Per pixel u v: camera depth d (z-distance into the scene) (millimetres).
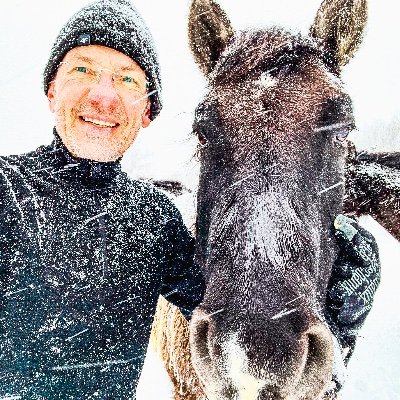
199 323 489
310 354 474
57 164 546
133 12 605
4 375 504
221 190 553
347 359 694
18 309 506
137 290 555
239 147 554
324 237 586
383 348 1445
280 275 481
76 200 537
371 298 635
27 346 505
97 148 538
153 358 1228
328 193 591
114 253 542
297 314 456
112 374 540
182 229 637
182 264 630
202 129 602
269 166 536
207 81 685
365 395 1225
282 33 643
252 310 454
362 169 855
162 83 653
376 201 858
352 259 634
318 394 466
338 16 687
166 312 816
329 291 627
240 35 684
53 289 510
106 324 530
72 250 521
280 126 557
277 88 582
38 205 523
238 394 439
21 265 510
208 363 475
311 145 561
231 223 519
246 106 574
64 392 517
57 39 594
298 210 526
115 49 568
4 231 512
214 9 717
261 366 422
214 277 506
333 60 682
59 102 545
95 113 539
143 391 1043
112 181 565
